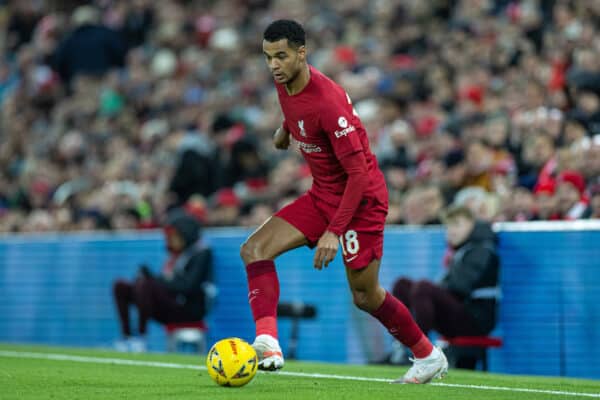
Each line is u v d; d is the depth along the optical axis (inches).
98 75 2436.0
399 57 1984.5
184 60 2362.2
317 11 2361.0
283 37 744.3
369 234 782.5
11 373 924.0
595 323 1193.4
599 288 1194.6
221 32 2381.9
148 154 2034.9
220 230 1536.7
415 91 1795.0
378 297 798.5
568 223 1215.6
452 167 1486.2
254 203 1585.9
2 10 3011.8
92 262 1571.1
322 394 716.0
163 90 2237.9
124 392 735.7
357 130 777.6
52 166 2126.0
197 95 2210.9
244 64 2260.1
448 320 1195.9
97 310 1563.7
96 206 1788.9
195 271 1405.0
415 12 2102.6
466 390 776.3
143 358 1173.7
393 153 1612.9
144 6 2623.0
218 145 1787.6
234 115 1914.4
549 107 1539.1
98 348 1503.4
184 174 1713.8
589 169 1293.1
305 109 762.8
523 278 1232.8
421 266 1316.4
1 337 1635.1
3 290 1635.1
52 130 2356.1
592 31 1624.0
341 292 1354.6
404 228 1362.0
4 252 1640.0
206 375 907.4
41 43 2684.5
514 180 1425.9
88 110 2337.6
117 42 2474.2
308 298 1375.5
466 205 1234.6
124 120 2186.3
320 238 788.6
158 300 1393.9
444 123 1632.6
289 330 1390.3
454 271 1201.4
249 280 789.9
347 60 2030.0
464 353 1213.1
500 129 1505.9
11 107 2534.5
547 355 1214.9
